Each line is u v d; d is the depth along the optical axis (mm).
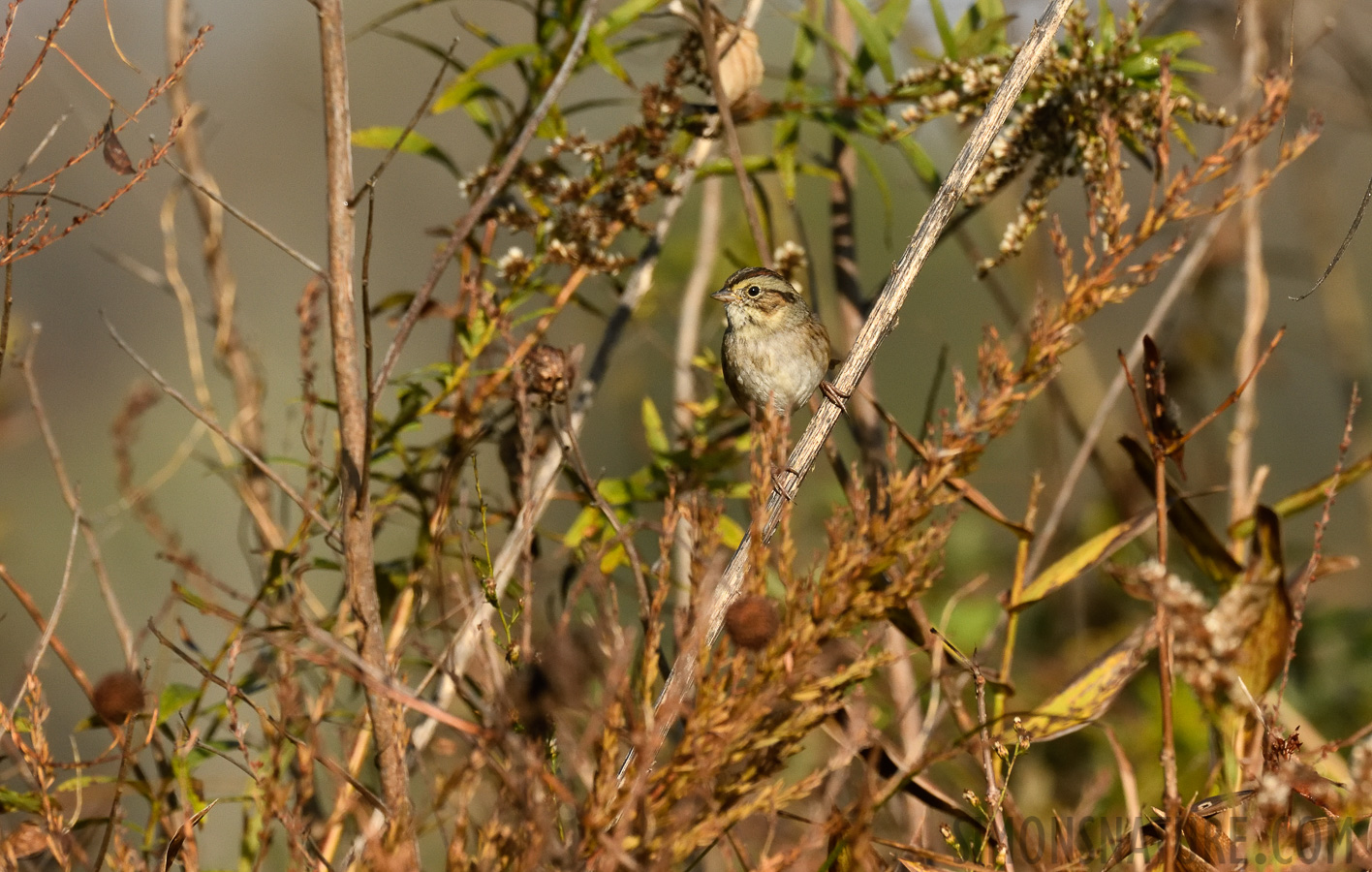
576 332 13047
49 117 13641
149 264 16234
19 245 6051
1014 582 6699
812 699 4992
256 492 8805
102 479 14172
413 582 7523
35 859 6547
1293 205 14109
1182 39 7781
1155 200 5758
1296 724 6746
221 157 16984
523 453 5785
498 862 4781
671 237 12297
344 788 5602
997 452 13797
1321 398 16172
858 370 6066
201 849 7141
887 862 5625
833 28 9633
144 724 6988
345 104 5703
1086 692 6180
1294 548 12297
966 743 5609
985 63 8031
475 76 8117
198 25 9781
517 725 5180
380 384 5934
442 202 18344
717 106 8328
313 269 5730
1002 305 9641
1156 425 5914
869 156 8109
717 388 9539
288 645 4777
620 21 8141
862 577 5008
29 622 12508
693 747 4719
